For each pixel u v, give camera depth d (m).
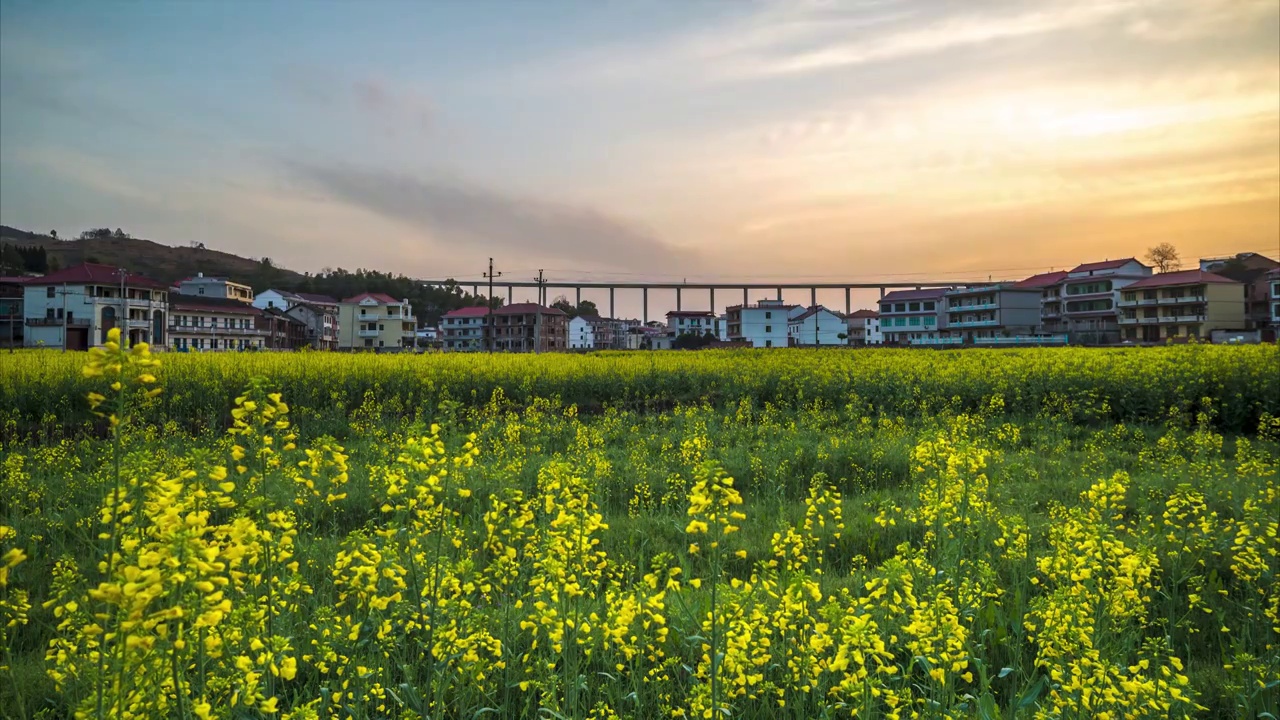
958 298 97.62
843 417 19.78
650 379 23.75
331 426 17.50
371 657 5.11
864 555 8.88
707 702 4.37
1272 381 18.31
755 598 5.51
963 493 6.84
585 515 5.00
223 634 3.84
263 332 92.50
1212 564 8.06
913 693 5.52
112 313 74.06
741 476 12.76
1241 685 5.41
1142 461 13.73
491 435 15.79
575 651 5.19
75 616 4.40
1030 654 6.18
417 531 5.15
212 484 6.96
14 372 19.84
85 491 9.95
